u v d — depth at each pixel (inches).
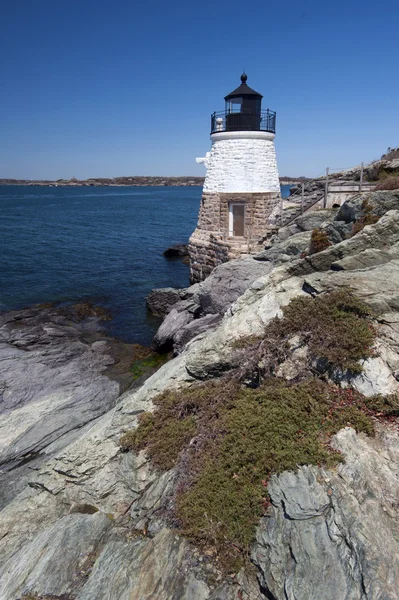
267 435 344.5
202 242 1190.9
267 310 498.6
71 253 1856.5
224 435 363.9
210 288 876.0
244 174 1093.8
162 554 291.0
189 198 6860.2
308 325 422.9
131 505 385.1
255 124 1088.2
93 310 1118.4
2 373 722.8
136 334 978.1
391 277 452.4
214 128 1138.0
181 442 398.3
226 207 1125.7
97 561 312.7
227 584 267.1
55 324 1002.1
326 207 1043.9
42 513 417.1
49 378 724.0
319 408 356.2
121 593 274.7
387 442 316.2
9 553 385.1
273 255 863.7
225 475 327.0
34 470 506.0
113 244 2123.5
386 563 237.6
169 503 337.1
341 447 315.9
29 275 1453.0
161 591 269.1
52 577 316.8
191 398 434.3
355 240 548.7
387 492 279.6
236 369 449.1
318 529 265.9
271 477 312.0
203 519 300.8
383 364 362.0
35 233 2400.3
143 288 1344.7
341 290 439.2
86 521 361.7
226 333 496.4
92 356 823.1
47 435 578.9
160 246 2094.0
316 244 715.4
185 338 777.6
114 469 422.3
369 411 345.4
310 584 242.4
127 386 722.2
